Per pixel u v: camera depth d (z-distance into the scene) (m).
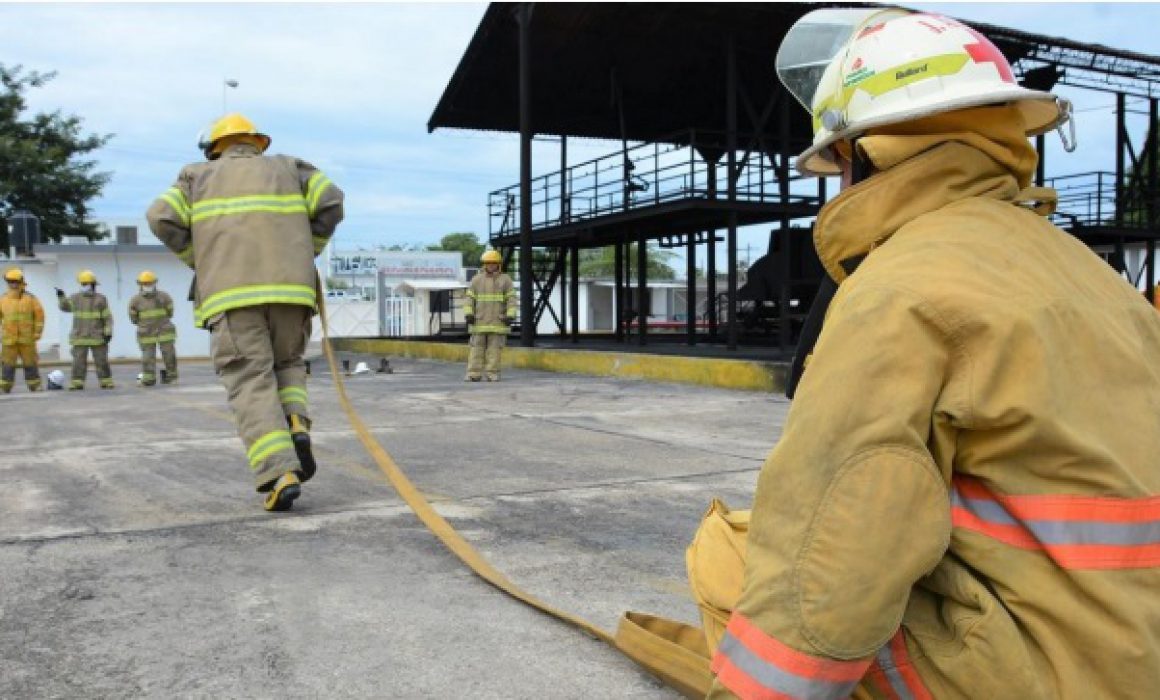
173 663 2.60
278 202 4.48
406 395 10.95
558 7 16.88
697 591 1.84
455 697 2.38
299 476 4.68
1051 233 1.43
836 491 1.21
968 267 1.27
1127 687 1.19
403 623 2.92
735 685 1.27
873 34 1.52
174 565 3.56
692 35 17.27
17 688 2.42
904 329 1.23
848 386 1.23
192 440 7.25
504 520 4.34
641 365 12.98
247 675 2.51
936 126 1.44
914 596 1.38
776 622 1.23
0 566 3.54
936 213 1.40
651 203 17.25
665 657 2.33
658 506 4.64
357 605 3.09
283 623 2.92
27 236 28.06
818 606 1.20
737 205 16.30
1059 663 1.21
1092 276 1.40
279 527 4.19
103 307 14.16
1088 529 1.20
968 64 1.43
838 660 1.20
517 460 6.08
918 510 1.20
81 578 3.39
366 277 56.62
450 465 5.89
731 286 16.30
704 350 17.72
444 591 3.25
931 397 1.23
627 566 3.58
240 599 3.15
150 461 6.16
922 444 1.22
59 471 5.77
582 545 3.88
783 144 16.94
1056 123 1.62
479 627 2.88
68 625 2.90
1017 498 1.24
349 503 4.73
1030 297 1.25
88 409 10.20
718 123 22.11
